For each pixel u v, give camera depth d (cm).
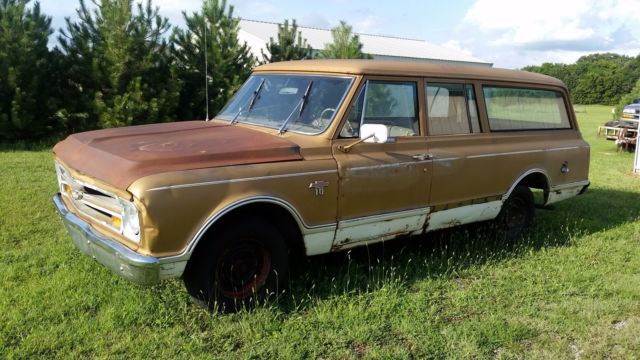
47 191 760
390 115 480
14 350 350
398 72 486
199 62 1422
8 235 566
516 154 579
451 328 404
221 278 398
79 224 401
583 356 378
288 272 439
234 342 374
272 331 390
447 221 531
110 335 375
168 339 371
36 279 458
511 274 514
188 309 414
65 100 1296
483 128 555
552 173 629
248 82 551
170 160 367
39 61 1265
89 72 1273
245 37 2542
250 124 493
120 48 1267
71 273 468
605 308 445
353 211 450
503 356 371
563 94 659
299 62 515
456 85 533
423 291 463
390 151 471
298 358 359
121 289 439
